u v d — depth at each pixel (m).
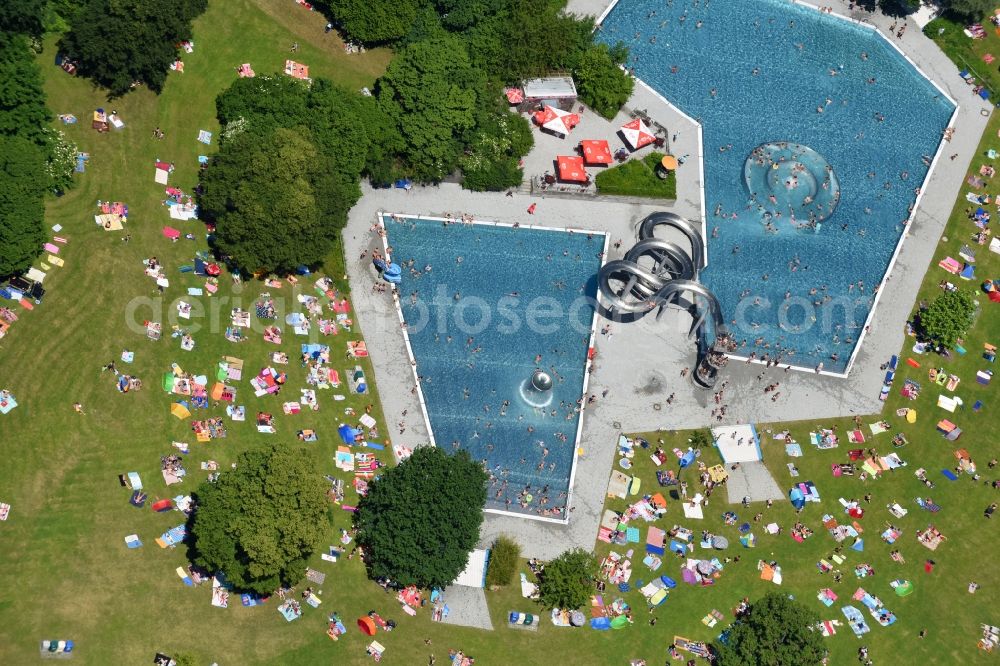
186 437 115.31
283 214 115.06
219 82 127.38
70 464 111.50
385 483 111.19
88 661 106.06
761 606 113.00
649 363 127.06
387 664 111.56
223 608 110.44
